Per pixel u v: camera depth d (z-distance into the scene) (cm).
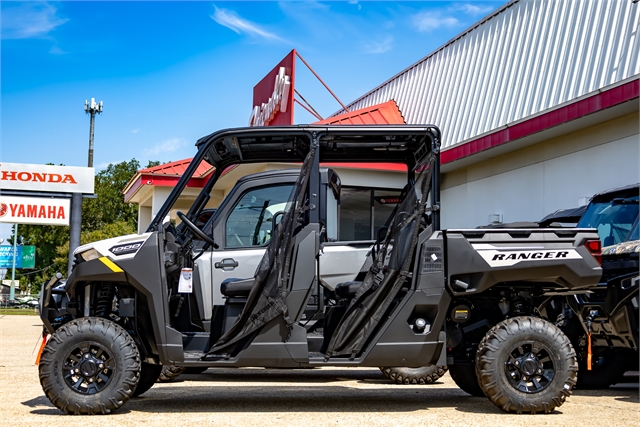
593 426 478
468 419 503
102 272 529
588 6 1205
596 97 990
